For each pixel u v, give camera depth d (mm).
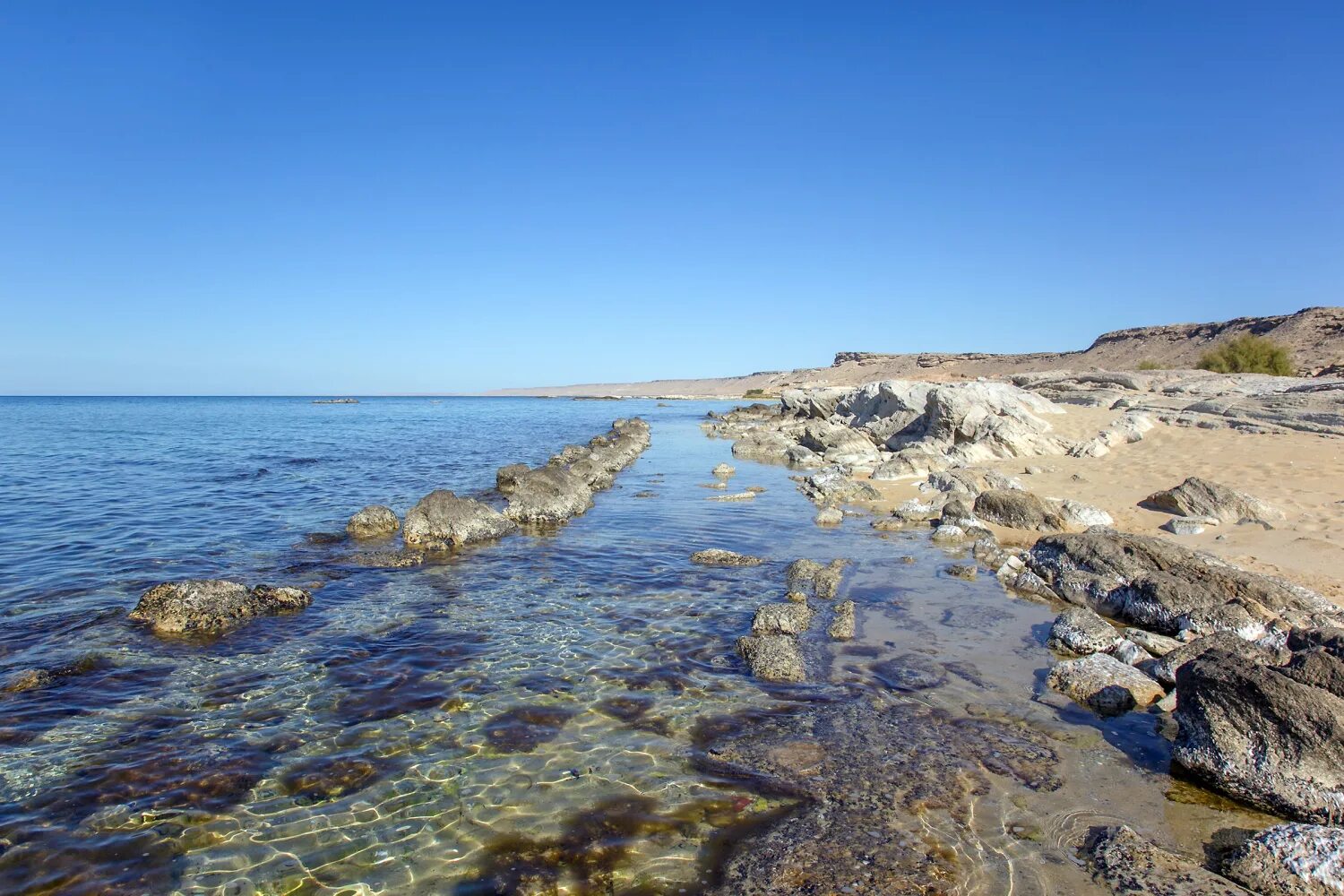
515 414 87875
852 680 8492
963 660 9070
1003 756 6742
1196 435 21953
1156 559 11273
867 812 5840
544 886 5023
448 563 14000
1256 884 4945
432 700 7996
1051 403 28500
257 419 69125
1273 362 40875
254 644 9586
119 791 6195
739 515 18953
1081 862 5227
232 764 6637
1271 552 12141
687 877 5086
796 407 55812
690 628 10344
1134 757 6770
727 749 6879
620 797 6102
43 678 8375
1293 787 5801
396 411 96438
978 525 16062
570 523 17922
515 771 6531
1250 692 6234
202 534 16219
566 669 8844
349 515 18750
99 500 20297
